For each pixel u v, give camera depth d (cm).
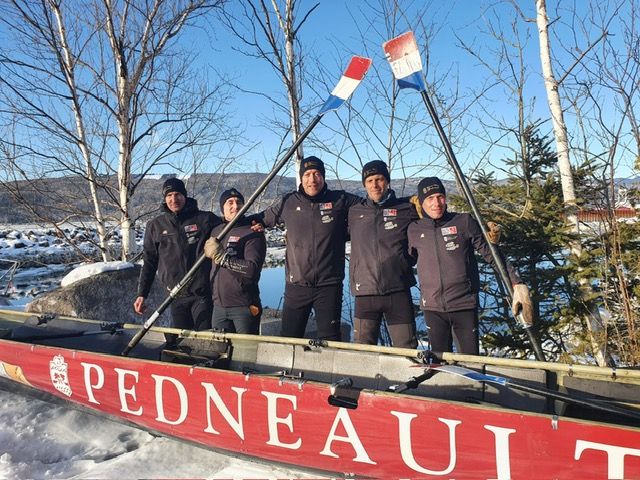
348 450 261
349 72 346
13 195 710
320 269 378
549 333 511
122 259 735
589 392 282
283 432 278
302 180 381
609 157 486
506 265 325
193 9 709
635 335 434
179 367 312
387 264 363
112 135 749
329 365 342
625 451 203
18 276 1655
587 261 476
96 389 351
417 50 328
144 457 312
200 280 429
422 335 555
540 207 511
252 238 390
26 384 396
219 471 294
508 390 296
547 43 538
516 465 224
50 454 327
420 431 243
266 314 646
